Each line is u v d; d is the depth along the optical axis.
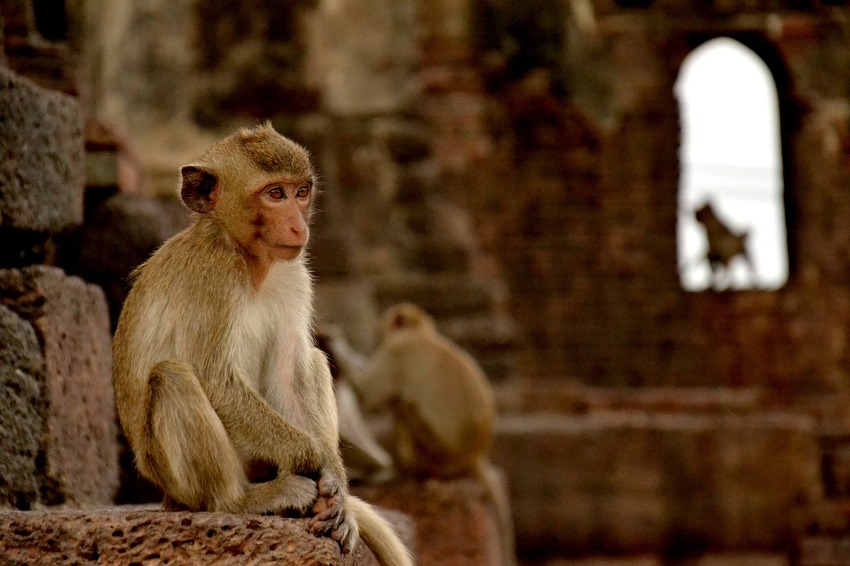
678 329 19.70
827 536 17.05
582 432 16.59
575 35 19.77
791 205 20.12
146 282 4.61
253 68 18.23
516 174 19.62
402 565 4.98
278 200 4.54
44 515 4.30
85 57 13.12
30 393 5.68
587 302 19.69
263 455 4.38
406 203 18.73
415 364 11.30
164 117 17.41
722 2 19.91
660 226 19.84
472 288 18.34
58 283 6.01
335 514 4.32
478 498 10.14
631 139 19.84
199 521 4.22
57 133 6.30
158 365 4.38
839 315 19.67
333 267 17.78
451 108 19.47
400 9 19.19
